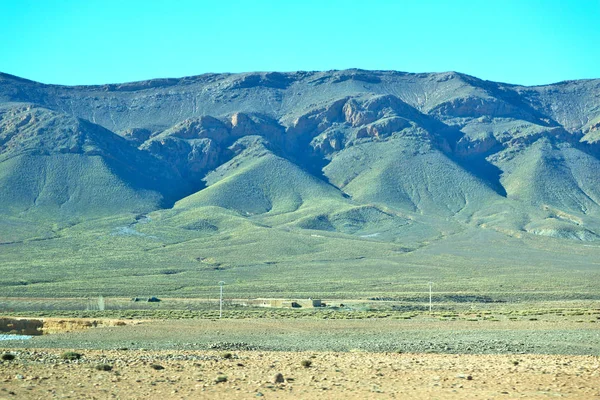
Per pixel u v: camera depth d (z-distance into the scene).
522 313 168.50
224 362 76.62
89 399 54.28
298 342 107.88
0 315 177.12
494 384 59.91
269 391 57.50
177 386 60.06
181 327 129.75
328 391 57.34
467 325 132.75
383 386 59.62
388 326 132.75
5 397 54.41
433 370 69.12
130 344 105.44
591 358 80.69
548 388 57.53
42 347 101.44
